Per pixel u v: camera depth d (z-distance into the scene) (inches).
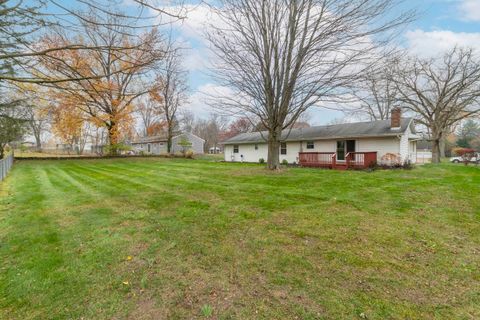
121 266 128.9
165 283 113.8
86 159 876.6
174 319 91.8
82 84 166.6
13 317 93.3
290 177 411.5
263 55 446.0
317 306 96.7
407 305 96.8
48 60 150.3
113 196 290.7
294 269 124.0
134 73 182.9
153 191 315.6
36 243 157.6
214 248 147.9
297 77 427.5
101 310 96.7
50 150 1768.0
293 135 789.2
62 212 227.0
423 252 141.4
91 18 139.1
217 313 94.2
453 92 773.9
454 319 89.7
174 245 152.8
